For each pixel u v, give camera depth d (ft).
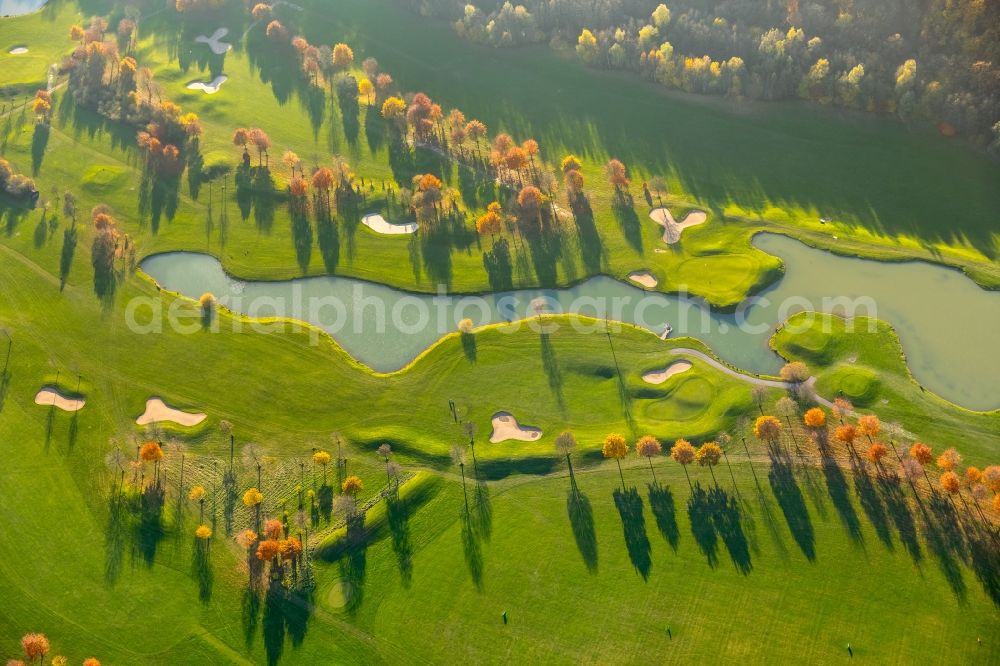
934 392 363.15
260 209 464.65
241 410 365.81
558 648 289.53
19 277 421.59
